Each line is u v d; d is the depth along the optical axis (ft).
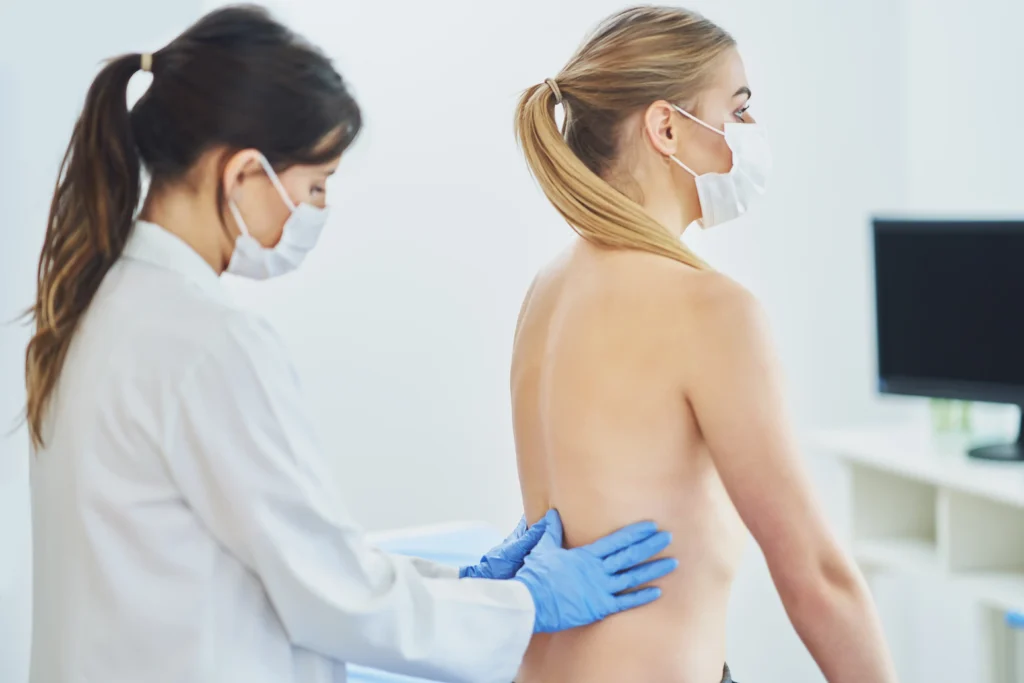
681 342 3.85
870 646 3.73
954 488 8.11
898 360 9.02
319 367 9.36
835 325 11.03
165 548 3.69
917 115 10.91
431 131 9.48
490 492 9.95
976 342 8.56
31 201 7.84
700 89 4.20
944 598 10.62
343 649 3.85
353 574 3.87
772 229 10.73
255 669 3.79
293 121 3.75
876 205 11.02
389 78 9.33
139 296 3.77
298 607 3.75
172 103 3.73
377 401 9.55
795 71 10.66
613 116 4.19
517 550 4.40
